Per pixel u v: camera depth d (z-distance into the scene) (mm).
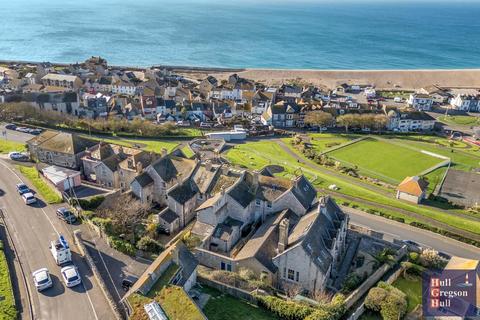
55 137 114375
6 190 90250
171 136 162125
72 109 180875
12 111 152375
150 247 70875
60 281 61906
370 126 192125
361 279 72938
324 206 79875
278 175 128125
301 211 85000
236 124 189750
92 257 67875
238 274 68188
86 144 114250
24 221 77938
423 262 80438
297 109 198750
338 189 119312
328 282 73375
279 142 169125
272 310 57906
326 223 78938
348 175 135125
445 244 92125
